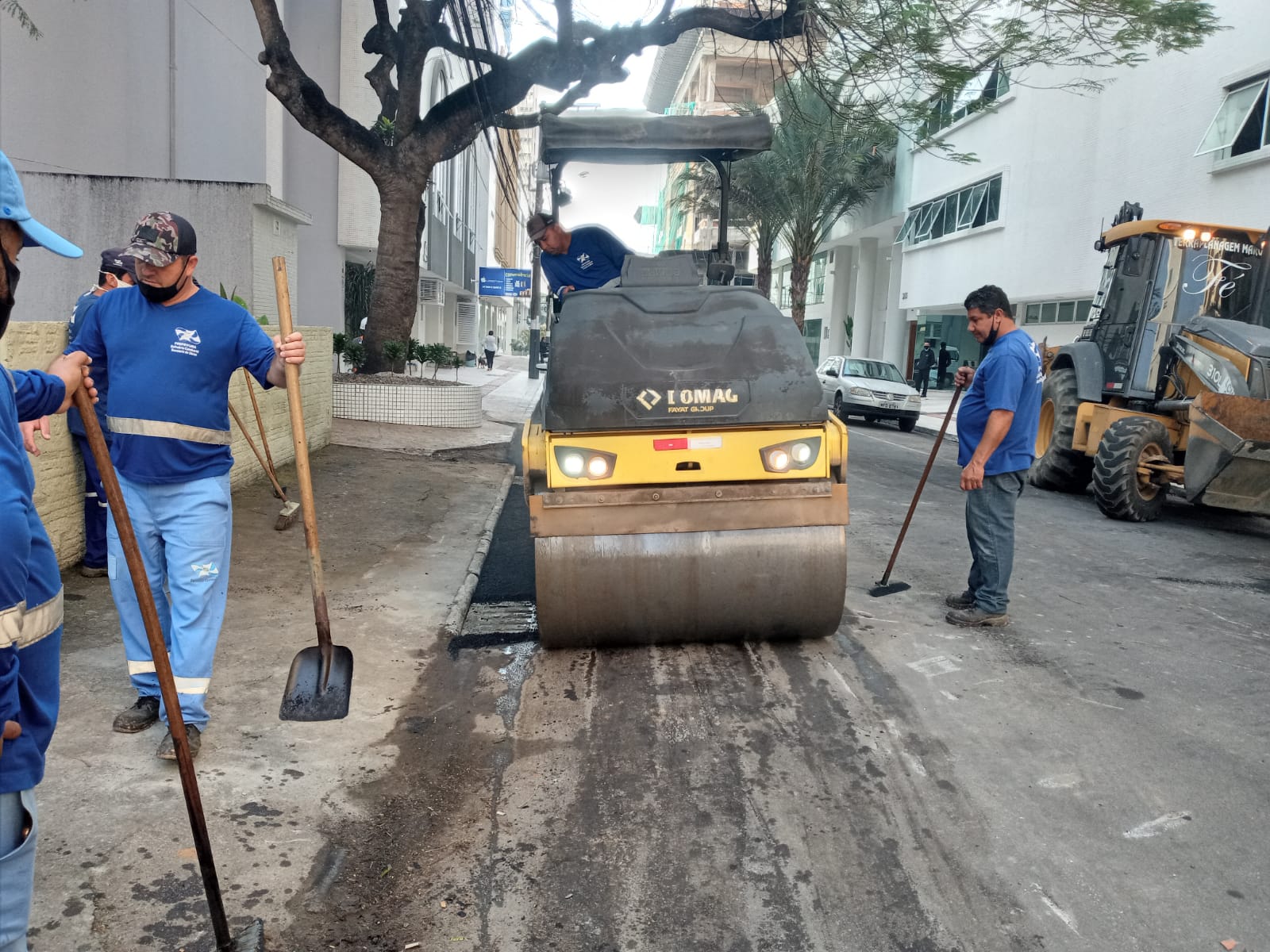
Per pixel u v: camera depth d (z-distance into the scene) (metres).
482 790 3.48
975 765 3.70
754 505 4.63
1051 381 10.96
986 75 23.36
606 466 4.56
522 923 2.70
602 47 12.19
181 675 3.47
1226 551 7.68
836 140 25.72
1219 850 3.11
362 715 4.04
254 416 8.38
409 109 12.95
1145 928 2.71
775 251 47.12
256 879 2.81
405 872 2.94
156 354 3.40
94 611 4.90
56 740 3.53
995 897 2.84
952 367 29.83
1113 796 3.47
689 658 4.86
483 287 30.23
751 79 44.16
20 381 1.89
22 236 1.68
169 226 3.32
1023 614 5.71
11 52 10.36
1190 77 16.31
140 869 2.80
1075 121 19.88
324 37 17.66
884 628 5.35
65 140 11.23
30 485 1.69
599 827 3.23
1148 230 9.41
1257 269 9.48
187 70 13.52
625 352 4.71
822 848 3.10
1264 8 14.59
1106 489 8.84
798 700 4.32
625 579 4.61
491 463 10.99
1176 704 4.33
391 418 13.46
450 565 6.45
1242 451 7.65
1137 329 9.45
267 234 12.11
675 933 2.66
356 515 7.72
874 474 11.68
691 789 3.49
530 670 4.70
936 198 27.41
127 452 3.40
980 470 5.17
